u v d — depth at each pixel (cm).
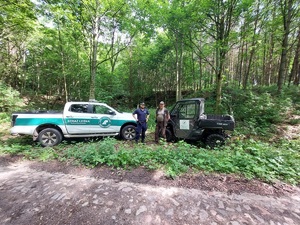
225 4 688
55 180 323
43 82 1573
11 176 341
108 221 215
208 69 1922
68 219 220
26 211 234
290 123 748
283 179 329
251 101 884
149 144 582
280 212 238
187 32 865
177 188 294
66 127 562
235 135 664
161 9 903
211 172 348
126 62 1805
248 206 249
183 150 422
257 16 762
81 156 413
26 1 705
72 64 1323
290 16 948
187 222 214
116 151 424
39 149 485
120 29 1250
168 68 1761
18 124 518
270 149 457
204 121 545
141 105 593
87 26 1064
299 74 1368
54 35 1150
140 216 224
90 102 618
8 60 1388
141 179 323
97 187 296
